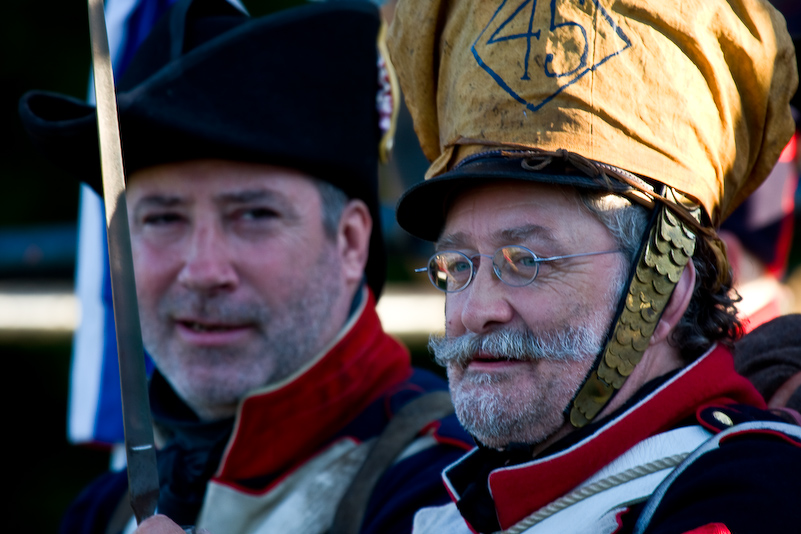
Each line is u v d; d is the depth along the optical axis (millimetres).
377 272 6613
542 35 3947
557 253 3865
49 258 12438
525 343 3850
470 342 3963
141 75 6043
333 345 5801
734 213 6938
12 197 13719
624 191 3820
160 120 5602
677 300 3994
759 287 7004
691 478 3453
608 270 3850
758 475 3303
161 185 5816
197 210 5785
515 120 3934
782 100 4168
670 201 3865
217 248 5750
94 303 8008
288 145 5797
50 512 13883
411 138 9039
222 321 5730
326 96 6008
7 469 13969
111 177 3750
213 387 5723
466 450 5281
